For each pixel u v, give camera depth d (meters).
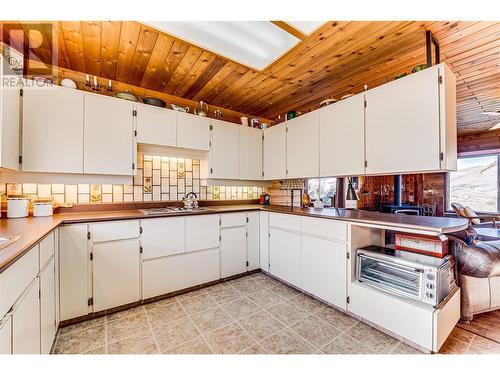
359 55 2.02
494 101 3.11
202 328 1.75
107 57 2.02
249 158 3.31
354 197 2.37
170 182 2.83
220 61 2.09
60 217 1.89
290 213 2.54
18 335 0.94
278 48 1.89
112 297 1.94
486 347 1.53
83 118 2.04
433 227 1.46
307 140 2.76
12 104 1.61
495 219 3.68
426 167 1.72
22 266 0.97
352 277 1.92
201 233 2.50
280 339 1.62
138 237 2.09
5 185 1.92
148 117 2.40
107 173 2.15
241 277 2.84
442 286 1.55
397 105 1.89
